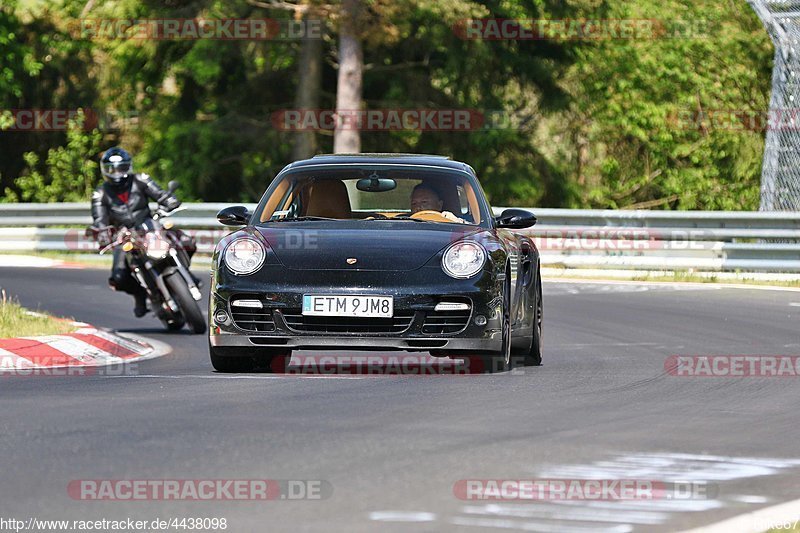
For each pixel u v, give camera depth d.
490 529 15.43
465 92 101.56
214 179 101.88
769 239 66.50
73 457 19.34
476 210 32.00
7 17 109.25
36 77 115.00
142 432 21.56
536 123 107.44
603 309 48.72
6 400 25.42
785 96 69.06
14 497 16.73
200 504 16.42
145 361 33.91
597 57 117.00
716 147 126.56
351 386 27.77
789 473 19.33
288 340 28.64
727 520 16.27
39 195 109.81
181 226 73.94
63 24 106.38
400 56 100.94
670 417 24.28
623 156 127.44
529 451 20.42
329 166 32.94
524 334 32.31
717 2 128.62
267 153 99.81
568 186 106.25
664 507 16.89
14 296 50.66
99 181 112.44
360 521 15.65
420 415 23.77
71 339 34.91
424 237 29.75
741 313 47.44
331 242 29.42
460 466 19.09
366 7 83.12
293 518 15.75
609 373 31.08
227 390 27.00
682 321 44.69
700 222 65.81
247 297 28.84
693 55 126.88
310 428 22.14
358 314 28.38
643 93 124.44
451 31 96.69
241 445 20.45
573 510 16.53
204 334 41.12
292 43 100.19
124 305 48.94
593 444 21.20
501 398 26.20
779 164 69.12
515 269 31.22
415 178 32.59
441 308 28.62
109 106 112.56
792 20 69.12
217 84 103.50
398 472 18.58
